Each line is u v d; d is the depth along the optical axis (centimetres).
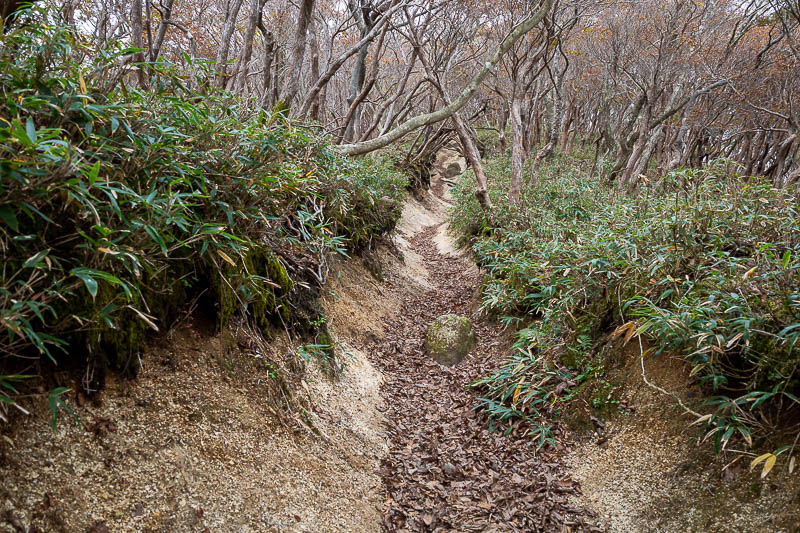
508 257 591
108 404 190
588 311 402
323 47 1444
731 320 244
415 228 1284
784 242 311
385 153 1409
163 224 189
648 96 1221
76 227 169
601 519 264
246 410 248
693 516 233
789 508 203
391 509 274
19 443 155
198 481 198
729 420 242
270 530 206
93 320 179
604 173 1361
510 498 287
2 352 157
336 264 548
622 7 1298
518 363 402
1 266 150
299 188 310
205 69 252
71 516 153
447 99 893
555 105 1614
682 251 337
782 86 1159
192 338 247
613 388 337
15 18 189
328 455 280
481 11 1116
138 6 505
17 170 136
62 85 175
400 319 600
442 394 432
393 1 714
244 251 269
